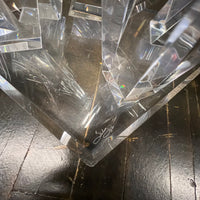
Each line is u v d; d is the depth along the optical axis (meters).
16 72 0.72
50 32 0.69
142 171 0.88
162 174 0.89
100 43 0.76
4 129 0.85
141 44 0.42
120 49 0.45
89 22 0.73
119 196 0.81
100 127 0.70
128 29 0.43
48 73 0.72
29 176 0.77
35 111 0.73
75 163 0.84
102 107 0.70
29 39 0.65
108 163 0.87
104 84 0.71
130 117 0.73
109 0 0.43
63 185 0.79
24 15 0.59
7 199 0.72
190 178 0.91
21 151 0.82
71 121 0.70
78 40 0.75
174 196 0.85
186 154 0.97
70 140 0.72
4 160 0.78
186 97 1.16
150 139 0.97
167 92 0.80
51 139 0.87
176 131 1.03
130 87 0.51
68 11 0.70
